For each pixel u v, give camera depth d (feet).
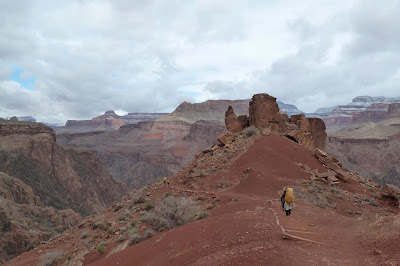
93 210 419.54
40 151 437.99
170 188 94.89
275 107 156.25
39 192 380.99
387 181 544.21
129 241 57.62
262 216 43.62
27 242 200.54
